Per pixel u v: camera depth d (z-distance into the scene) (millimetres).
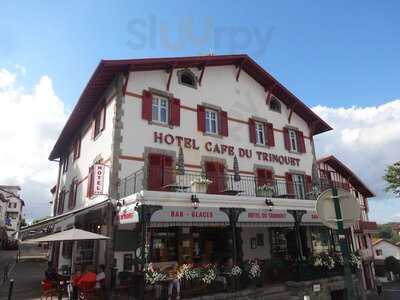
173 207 11398
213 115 17703
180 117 16016
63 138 22172
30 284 16016
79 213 14844
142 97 15055
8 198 65188
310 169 21016
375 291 28469
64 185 23000
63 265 17688
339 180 27781
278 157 19422
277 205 14422
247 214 13086
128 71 14758
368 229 28984
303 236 18922
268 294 12477
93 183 13727
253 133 18734
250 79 20078
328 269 15102
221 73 18703
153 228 13711
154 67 15797
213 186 15844
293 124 21391
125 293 11289
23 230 15414
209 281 11219
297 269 14094
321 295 13914
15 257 34000
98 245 13680
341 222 5859
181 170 14969
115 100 14570
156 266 13297
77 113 18359
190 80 17516
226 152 17141
